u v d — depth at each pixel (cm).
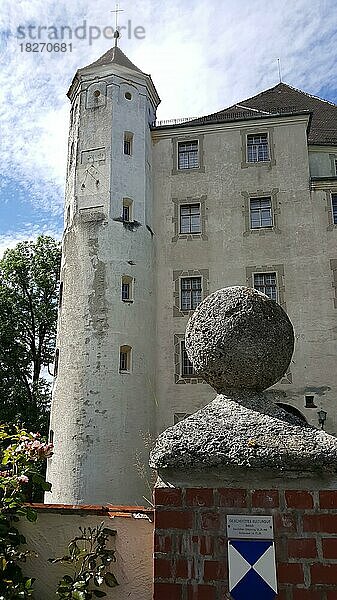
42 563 333
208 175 2427
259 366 289
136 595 315
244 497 252
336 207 2292
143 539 325
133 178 2302
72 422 1884
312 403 2000
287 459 249
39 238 3400
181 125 2512
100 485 1794
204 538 250
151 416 2016
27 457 383
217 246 2302
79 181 2266
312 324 2116
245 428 266
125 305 2075
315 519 243
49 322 3262
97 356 1962
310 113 2420
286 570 239
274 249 2255
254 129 2464
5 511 338
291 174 2361
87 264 2103
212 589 243
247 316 294
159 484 263
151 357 2117
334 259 2197
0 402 2942
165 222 2383
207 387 2081
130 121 2395
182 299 2258
